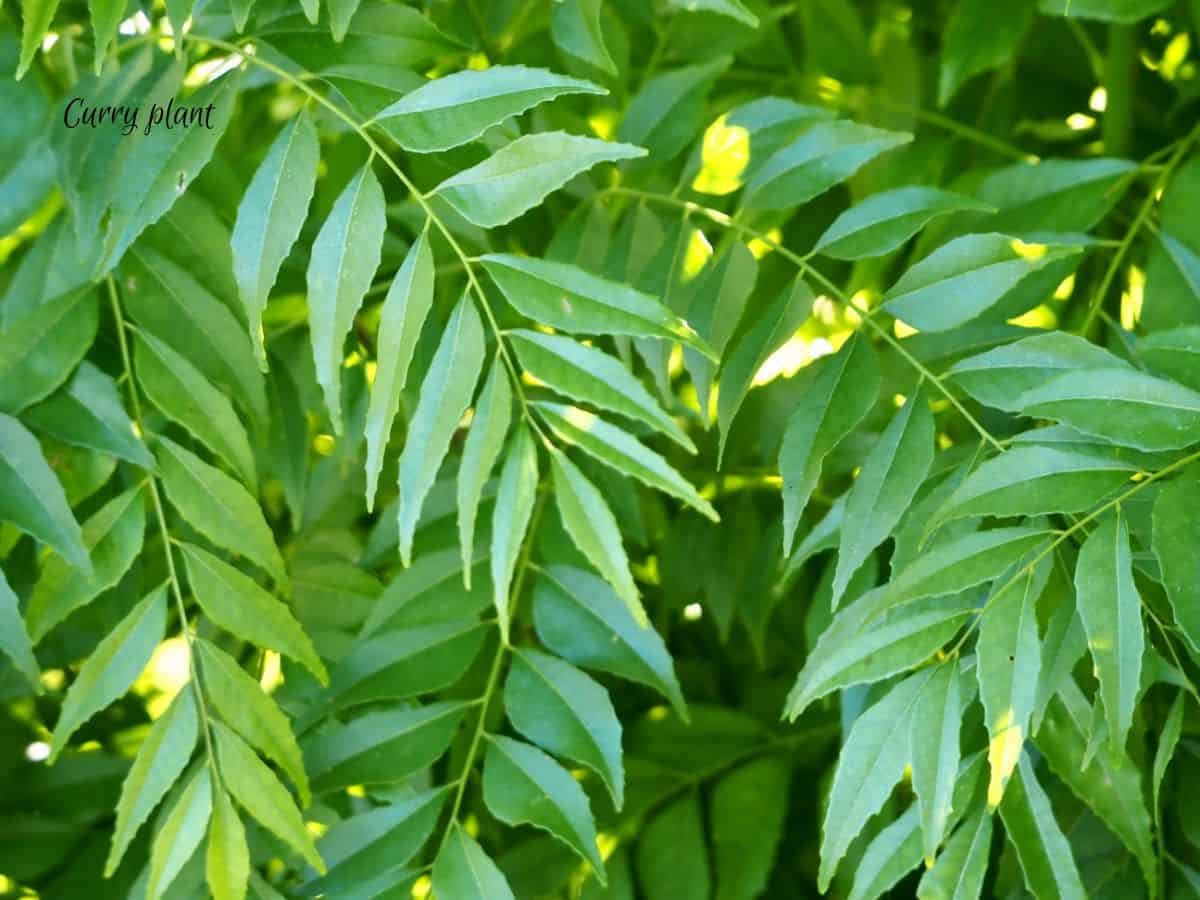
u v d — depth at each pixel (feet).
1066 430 1.65
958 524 1.71
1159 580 1.64
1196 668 1.72
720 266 1.78
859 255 1.77
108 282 1.77
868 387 1.73
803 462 1.72
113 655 1.71
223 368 1.78
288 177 1.63
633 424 2.03
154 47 1.77
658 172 1.98
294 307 2.04
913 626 1.66
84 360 1.76
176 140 1.67
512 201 1.62
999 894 1.87
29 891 2.04
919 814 1.65
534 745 1.83
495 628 1.94
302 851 1.71
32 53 1.60
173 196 1.66
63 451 1.74
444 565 1.88
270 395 1.97
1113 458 1.62
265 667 1.99
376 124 1.63
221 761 1.71
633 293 1.63
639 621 1.66
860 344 1.75
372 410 1.61
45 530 1.68
